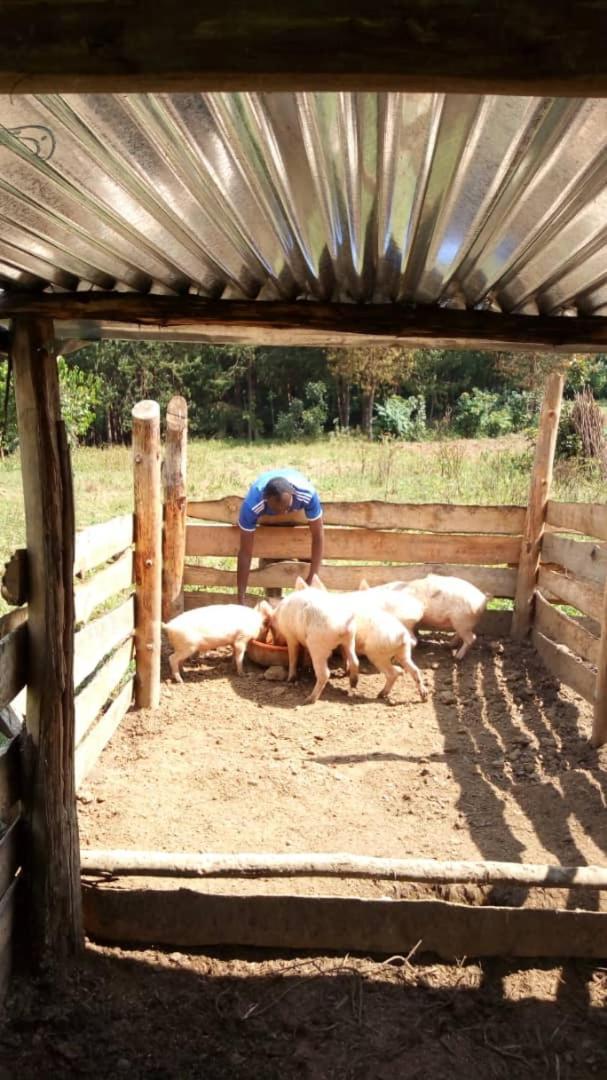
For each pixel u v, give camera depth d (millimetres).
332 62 1212
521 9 1167
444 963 3236
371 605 5988
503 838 4066
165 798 4422
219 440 27688
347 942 3264
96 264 2494
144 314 2752
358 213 2041
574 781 4652
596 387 23906
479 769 4844
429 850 3947
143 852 3291
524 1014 3025
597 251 2188
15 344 2801
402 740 5238
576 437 15570
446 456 16281
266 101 1551
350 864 3217
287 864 3221
